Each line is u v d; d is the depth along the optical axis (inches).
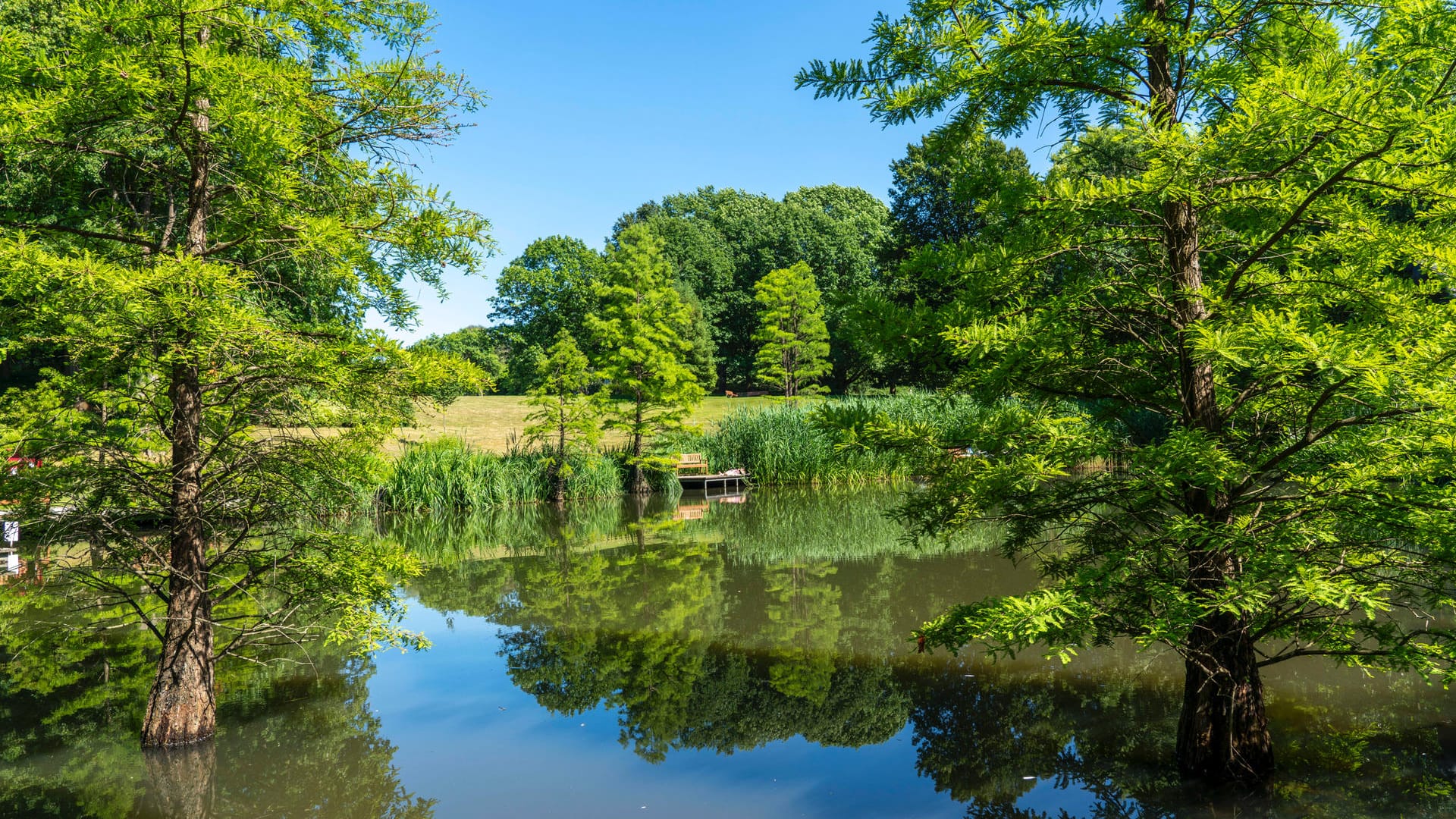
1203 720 230.8
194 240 265.4
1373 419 179.3
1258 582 179.8
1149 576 206.2
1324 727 263.1
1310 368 182.7
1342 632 207.9
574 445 1060.5
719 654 387.9
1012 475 204.4
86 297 213.6
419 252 281.4
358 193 282.8
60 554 382.6
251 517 278.2
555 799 241.3
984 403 225.1
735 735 288.8
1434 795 216.2
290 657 388.5
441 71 276.7
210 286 220.4
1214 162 172.1
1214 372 228.7
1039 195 200.7
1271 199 187.0
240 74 234.7
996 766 254.4
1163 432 612.7
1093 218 192.1
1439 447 175.5
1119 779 236.7
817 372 1743.4
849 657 376.2
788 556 625.6
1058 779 242.4
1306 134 165.3
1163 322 224.5
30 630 429.1
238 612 444.5
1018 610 181.6
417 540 742.5
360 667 374.6
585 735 291.6
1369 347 151.2
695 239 2504.9
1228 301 199.6
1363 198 200.1
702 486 1117.7
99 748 279.4
